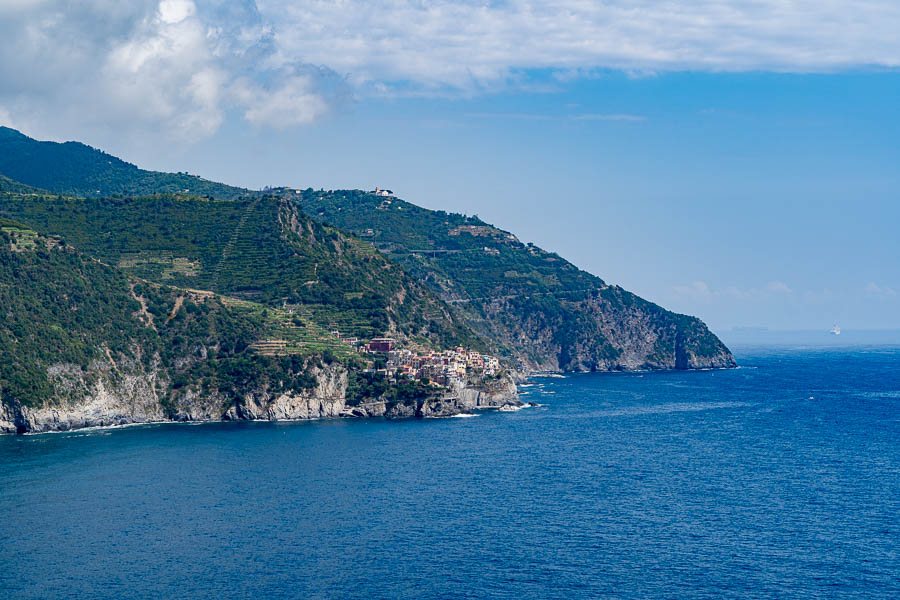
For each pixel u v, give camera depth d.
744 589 182.38
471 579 187.25
